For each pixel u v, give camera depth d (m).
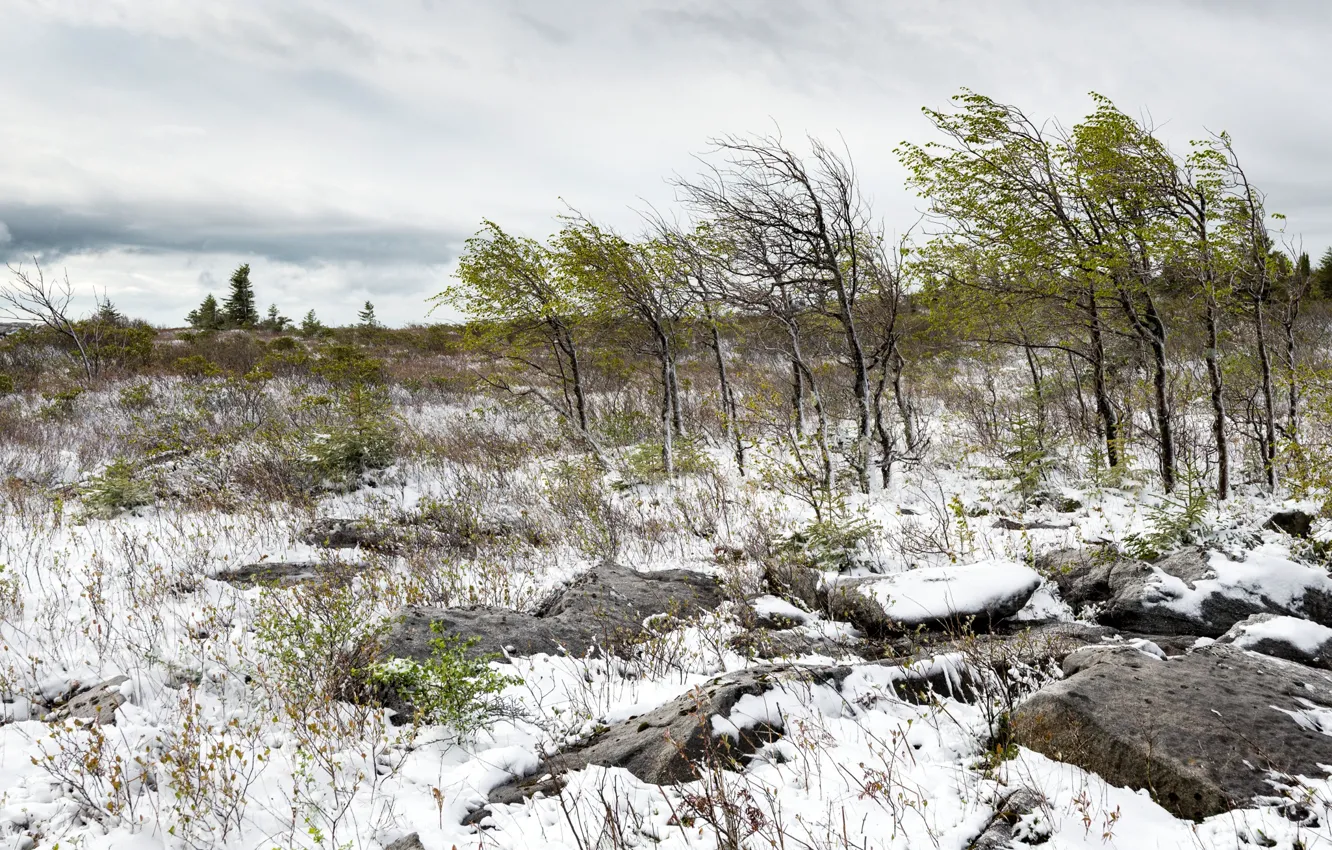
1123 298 9.26
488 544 8.72
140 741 4.12
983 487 10.16
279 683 4.82
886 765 3.72
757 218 10.67
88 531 8.78
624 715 4.68
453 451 13.55
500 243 12.70
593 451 13.24
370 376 21.39
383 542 8.95
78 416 16.89
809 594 6.84
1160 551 6.82
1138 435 11.47
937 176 9.92
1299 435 9.88
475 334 14.25
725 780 3.72
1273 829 3.03
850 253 10.80
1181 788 3.33
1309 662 4.97
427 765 4.04
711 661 5.56
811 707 4.44
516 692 4.89
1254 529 7.31
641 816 3.48
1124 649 4.59
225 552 8.41
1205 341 9.52
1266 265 8.73
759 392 12.35
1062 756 3.76
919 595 6.17
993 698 4.55
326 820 3.55
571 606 6.41
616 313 12.85
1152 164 8.88
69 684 4.97
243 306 43.28
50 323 22.67
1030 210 9.56
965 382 16.36
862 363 10.69
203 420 15.76
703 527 9.16
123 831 3.43
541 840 3.35
